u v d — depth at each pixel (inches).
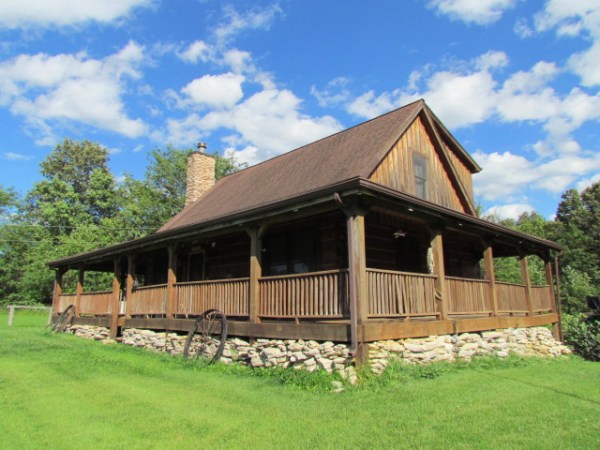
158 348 495.2
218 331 415.8
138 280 935.7
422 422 217.9
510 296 502.9
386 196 322.0
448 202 563.5
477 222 430.6
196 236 470.0
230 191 668.1
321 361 313.3
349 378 290.7
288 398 271.9
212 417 235.5
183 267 673.6
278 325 355.3
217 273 595.8
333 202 326.3
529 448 185.0
